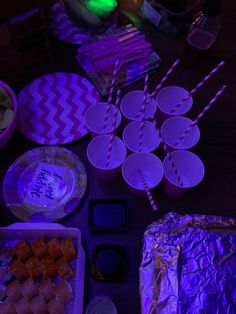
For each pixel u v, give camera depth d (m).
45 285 0.68
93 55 0.95
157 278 0.65
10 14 0.77
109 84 0.94
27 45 0.87
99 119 0.88
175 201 0.81
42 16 0.83
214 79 0.98
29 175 0.81
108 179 0.82
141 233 0.77
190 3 1.01
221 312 0.61
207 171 0.84
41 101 0.92
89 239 0.76
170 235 0.70
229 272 0.65
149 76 0.97
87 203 0.80
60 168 0.83
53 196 0.79
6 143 0.84
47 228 0.69
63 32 1.03
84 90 0.94
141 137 0.80
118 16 1.07
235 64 1.01
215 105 0.94
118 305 0.69
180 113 0.88
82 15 1.00
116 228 0.76
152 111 0.87
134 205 0.80
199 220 0.73
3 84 0.85
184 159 0.81
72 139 0.86
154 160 0.79
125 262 0.73
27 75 0.96
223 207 0.81
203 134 0.89
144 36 1.00
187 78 0.98
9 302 0.66
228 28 1.07
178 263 0.66
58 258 0.71
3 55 0.86
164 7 0.98
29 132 0.87
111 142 0.77
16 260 0.70
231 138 0.89
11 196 0.79
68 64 0.98
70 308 0.66
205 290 0.63
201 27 0.95
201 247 0.68
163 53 1.01
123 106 0.87
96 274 0.71
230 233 0.70
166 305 0.62
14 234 0.71
